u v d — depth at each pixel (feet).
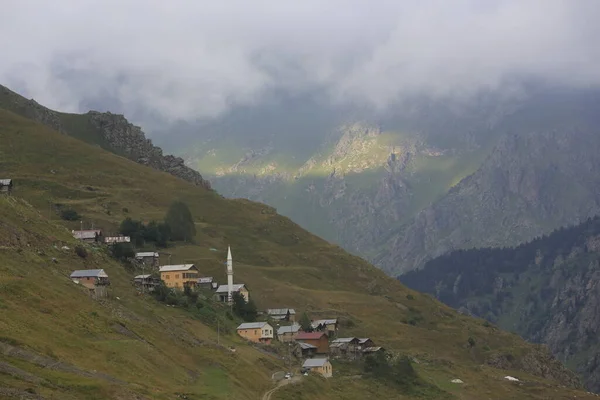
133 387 481.87
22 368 442.91
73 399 417.69
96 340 565.12
